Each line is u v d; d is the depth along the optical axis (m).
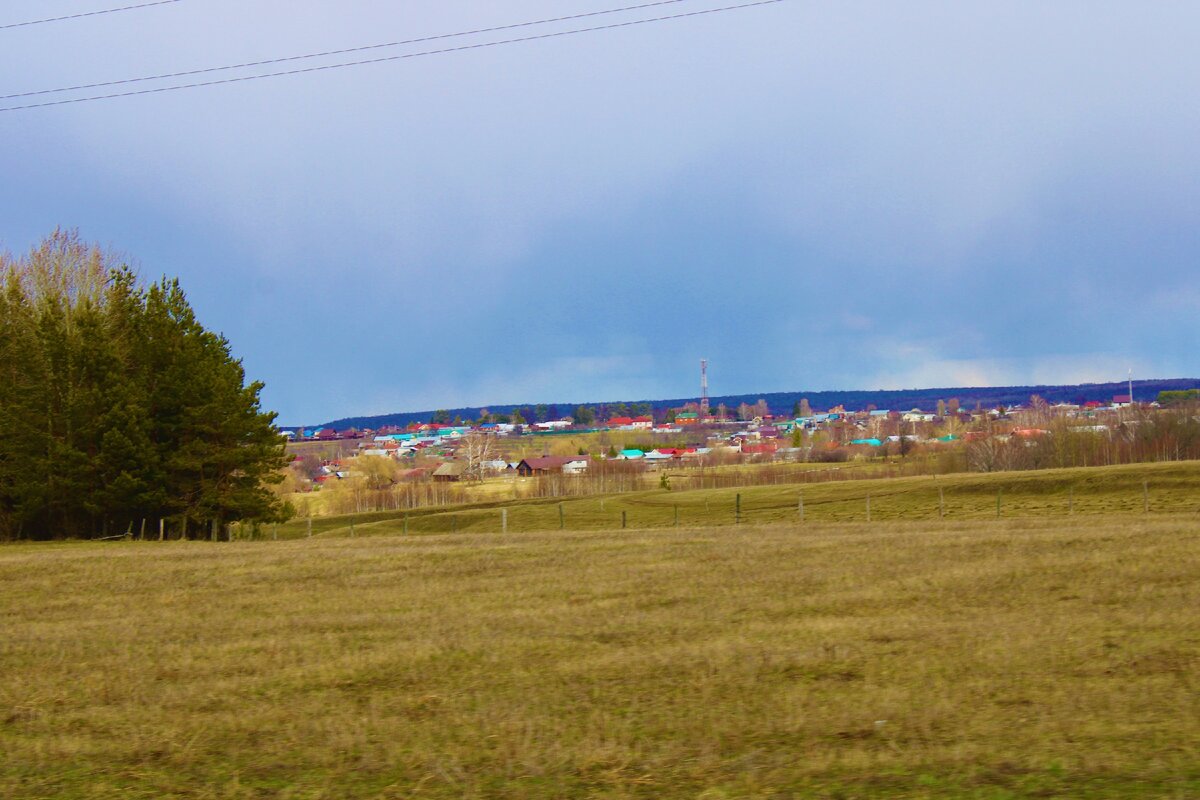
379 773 10.44
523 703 13.34
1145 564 23.83
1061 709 11.70
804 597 22.03
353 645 18.34
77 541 54.16
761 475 124.69
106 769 10.96
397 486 133.38
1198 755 9.62
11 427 57.34
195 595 26.84
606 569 28.91
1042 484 73.06
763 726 11.58
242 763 11.05
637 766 10.17
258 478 62.53
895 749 10.36
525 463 170.62
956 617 18.69
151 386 60.88
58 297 65.44
